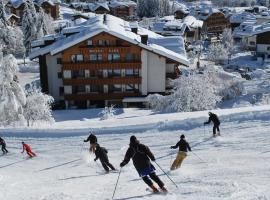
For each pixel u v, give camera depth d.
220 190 10.59
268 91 53.12
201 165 17.23
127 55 57.06
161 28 119.31
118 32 55.91
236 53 111.88
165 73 58.47
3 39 94.75
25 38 104.25
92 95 58.22
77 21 76.06
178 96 44.44
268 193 9.91
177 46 62.91
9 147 26.22
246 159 17.09
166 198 10.54
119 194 12.24
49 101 41.38
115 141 24.97
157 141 23.75
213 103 43.84
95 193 12.77
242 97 49.91
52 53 55.69
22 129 29.39
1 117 36.88
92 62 56.81
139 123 29.62
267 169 14.14
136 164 11.60
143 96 58.50
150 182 11.79
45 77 59.91
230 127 24.56
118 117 45.72
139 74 57.97
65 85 57.72
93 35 55.41
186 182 13.26
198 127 25.48
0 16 96.38
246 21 134.25
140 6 176.75
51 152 24.30
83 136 26.95
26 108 39.62
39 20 104.56
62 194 12.73
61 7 172.62
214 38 127.38
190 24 129.25
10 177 19.47
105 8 162.50
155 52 56.44
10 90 36.62
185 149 17.06
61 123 41.62
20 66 97.06
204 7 172.00
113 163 20.45
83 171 19.66
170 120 27.45
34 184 17.30
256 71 81.62
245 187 10.71
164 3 178.62
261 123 24.50
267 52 99.88
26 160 23.20
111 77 57.62
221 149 20.09
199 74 48.59
